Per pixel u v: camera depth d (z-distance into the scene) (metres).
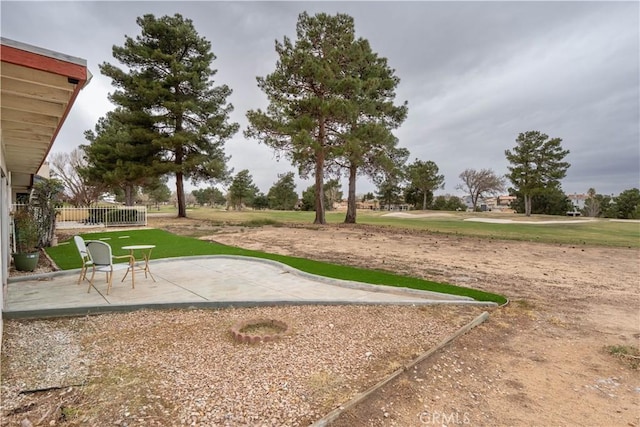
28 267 6.66
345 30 17.00
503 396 2.65
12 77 2.82
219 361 2.96
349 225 19.03
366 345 3.45
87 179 23.08
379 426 2.19
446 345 3.58
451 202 52.41
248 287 5.73
